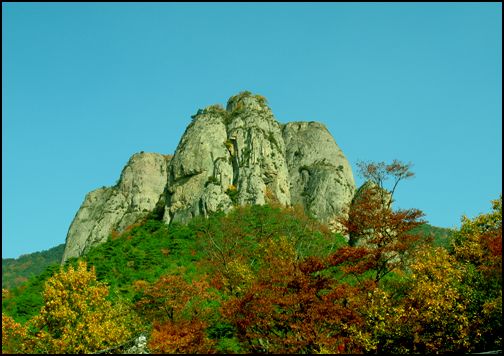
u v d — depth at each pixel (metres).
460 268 34.88
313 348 28.62
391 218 39.03
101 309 34.22
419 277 34.19
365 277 42.34
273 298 30.09
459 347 31.05
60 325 32.72
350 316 30.05
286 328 30.08
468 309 31.94
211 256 52.31
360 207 40.25
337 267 42.88
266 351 29.14
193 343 29.67
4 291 47.12
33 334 34.19
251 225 59.12
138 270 51.16
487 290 32.34
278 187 72.31
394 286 36.09
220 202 66.25
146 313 35.44
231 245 53.78
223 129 75.81
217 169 70.75
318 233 59.88
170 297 35.19
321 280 31.95
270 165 73.12
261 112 80.88
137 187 82.12
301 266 32.78
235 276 39.66
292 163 81.00
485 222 36.56
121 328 33.00
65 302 33.28
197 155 72.00
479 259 35.09
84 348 31.28
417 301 32.22
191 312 34.88
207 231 57.00
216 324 35.03
